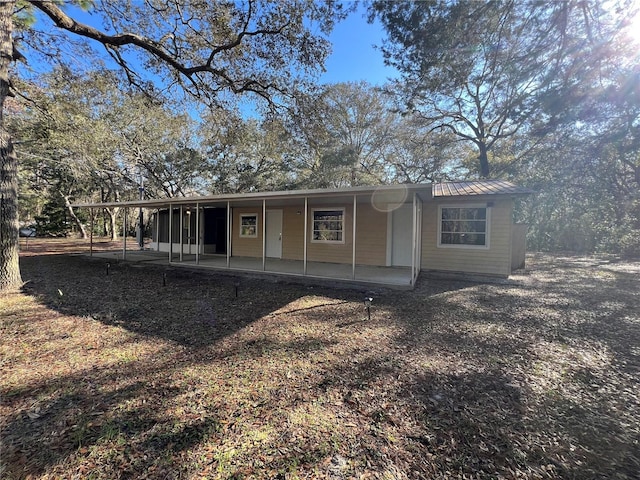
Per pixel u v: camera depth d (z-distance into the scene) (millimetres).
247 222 12617
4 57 6227
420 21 7793
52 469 1778
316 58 8258
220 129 10781
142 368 3035
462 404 2469
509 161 15789
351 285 7172
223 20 7457
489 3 7098
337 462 1845
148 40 7875
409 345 3688
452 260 8781
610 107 9930
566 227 17234
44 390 2611
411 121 16344
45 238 25562
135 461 1840
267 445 1980
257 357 3312
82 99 11438
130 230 31484
